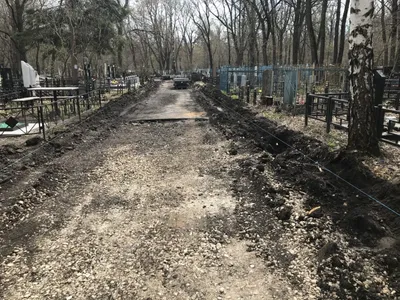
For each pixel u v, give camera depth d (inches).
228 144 382.6
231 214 208.7
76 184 271.9
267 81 713.0
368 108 261.0
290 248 167.8
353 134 268.5
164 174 290.4
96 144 411.8
